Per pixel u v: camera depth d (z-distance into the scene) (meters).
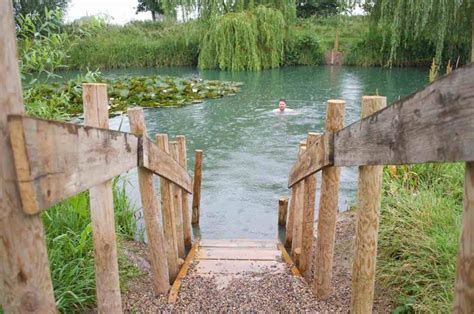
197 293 2.54
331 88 12.33
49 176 1.00
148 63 18.50
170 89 10.77
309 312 2.31
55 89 8.06
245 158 6.30
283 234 4.12
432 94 1.00
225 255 3.28
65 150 1.09
